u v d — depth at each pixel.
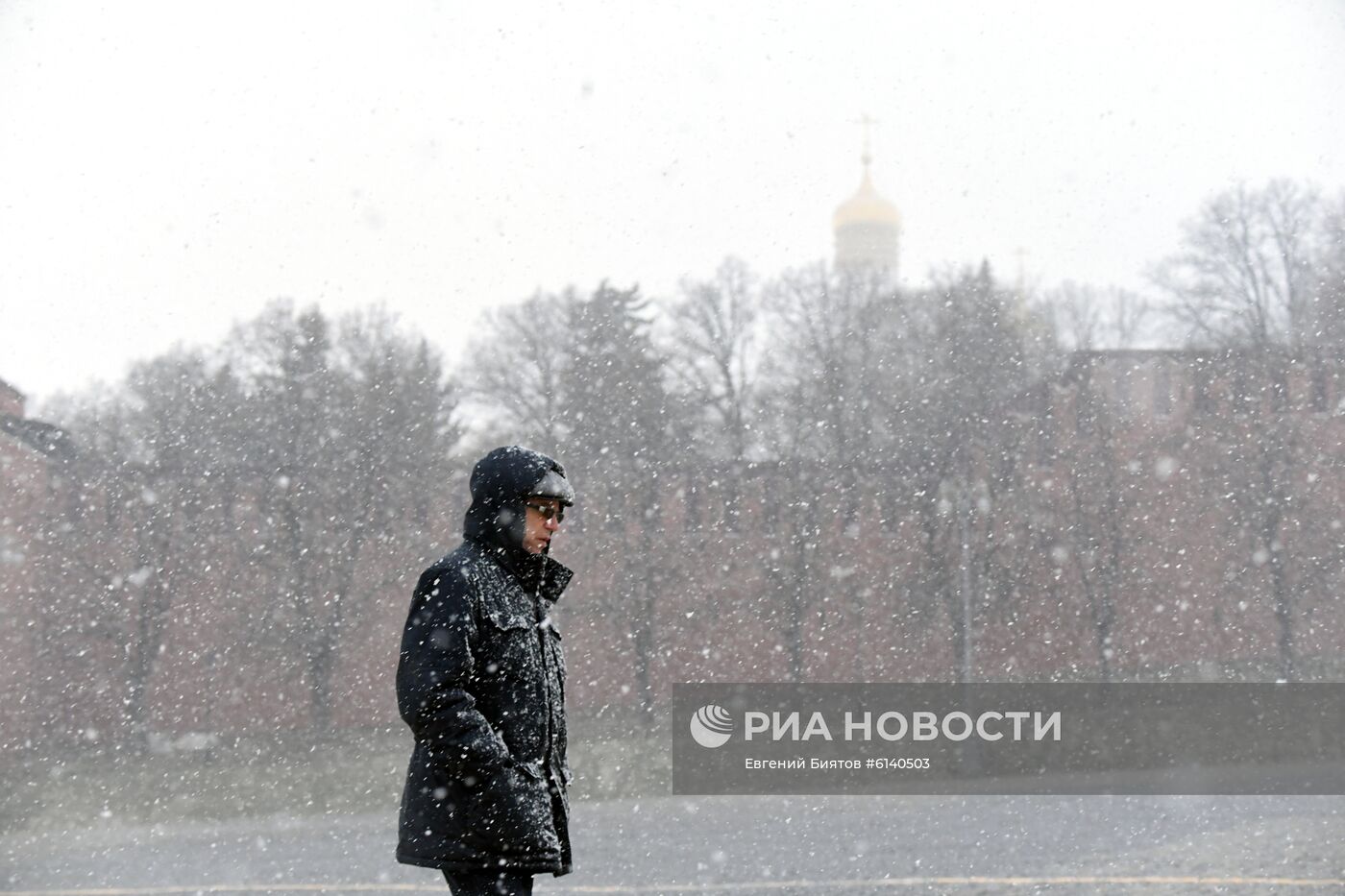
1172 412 52.38
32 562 43.62
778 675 49.62
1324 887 9.02
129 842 15.48
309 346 51.84
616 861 11.51
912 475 52.03
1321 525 49.66
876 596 50.53
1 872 12.39
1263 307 53.31
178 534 46.66
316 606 46.81
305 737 43.34
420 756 3.68
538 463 3.94
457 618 3.66
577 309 55.59
